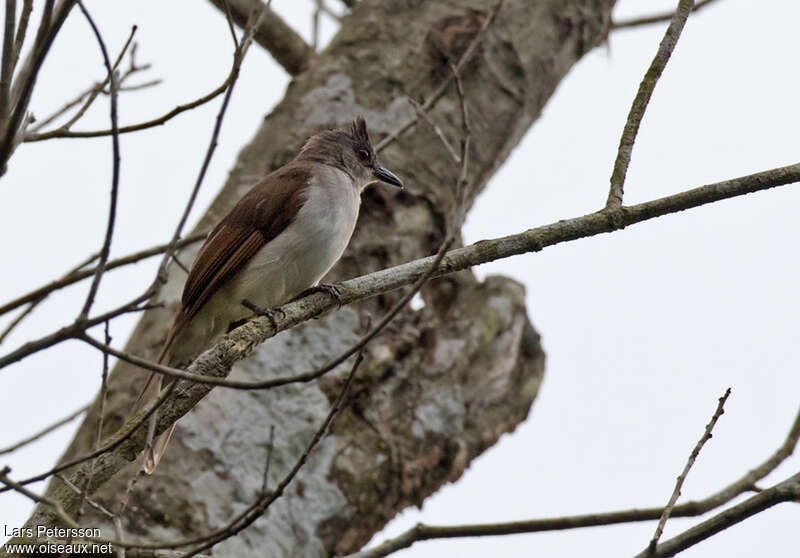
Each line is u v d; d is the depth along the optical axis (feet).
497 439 40.42
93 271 25.66
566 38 47.62
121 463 26.08
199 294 36.63
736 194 30.14
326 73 43.47
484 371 40.83
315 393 35.86
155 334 37.40
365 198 41.11
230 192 41.24
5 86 22.81
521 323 42.50
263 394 35.17
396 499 36.65
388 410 37.42
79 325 21.98
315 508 34.63
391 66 43.55
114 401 35.42
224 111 23.65
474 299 42.88
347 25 45.57
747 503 26.43
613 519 29.99
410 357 38.78
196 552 24.47
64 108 28.40
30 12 23.73
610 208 30.22
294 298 38.93
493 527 29.86
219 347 28.84
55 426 28.68
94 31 22.99
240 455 34.01
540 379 42.47
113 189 22.15
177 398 27.02
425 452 37.81
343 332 37.27
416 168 41.91
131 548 25.62
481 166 43.88
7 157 22.71
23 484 22.77
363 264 39.96
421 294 41.32
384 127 42.34
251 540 33.09
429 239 41.65
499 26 45.80
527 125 46.57
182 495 32.86
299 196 38.04
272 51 46.11
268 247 37.63
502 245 30.45
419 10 45.57
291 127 42.32
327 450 35.53
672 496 26.68
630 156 30.78
